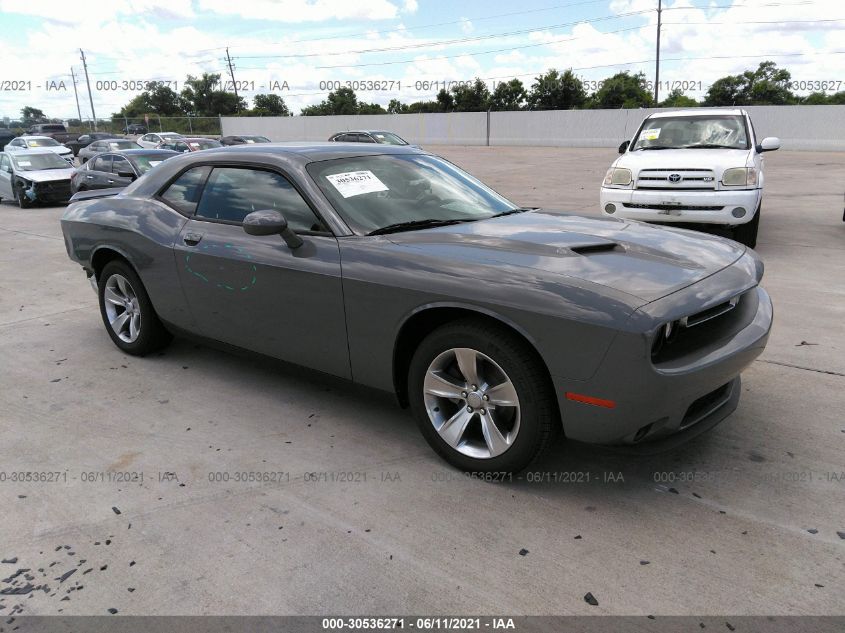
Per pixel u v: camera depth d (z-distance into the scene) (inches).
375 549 97.9
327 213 130.5
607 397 97.6
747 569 91.0
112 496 114.3
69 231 189.3
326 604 86.9
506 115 1616.6
